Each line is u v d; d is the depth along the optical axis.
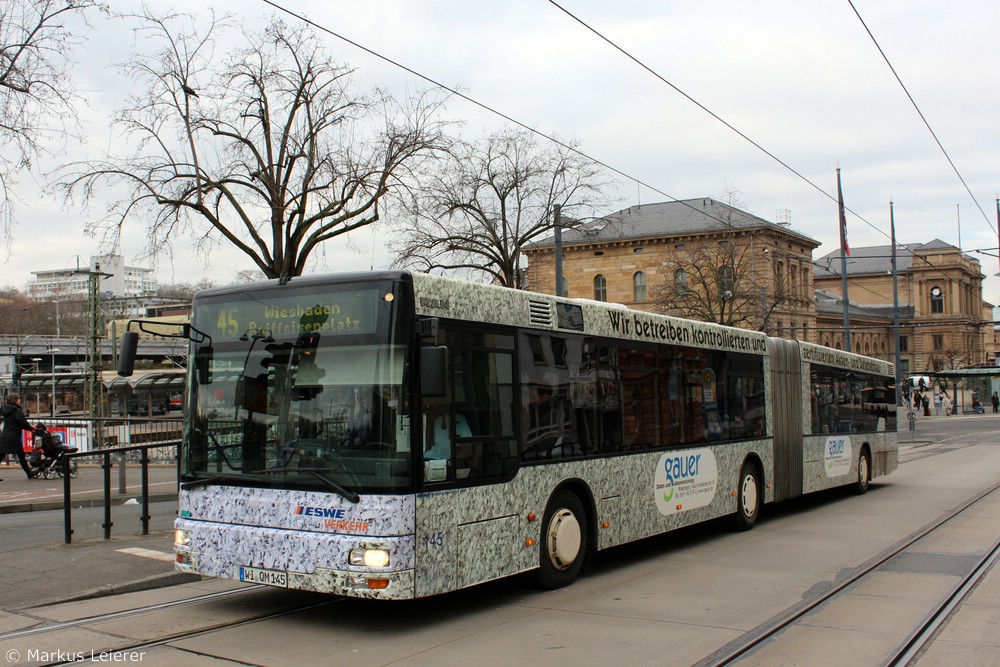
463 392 7.86
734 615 7.89
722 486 12.61
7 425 20.52
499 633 7.33
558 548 8.97
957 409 74.31
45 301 100.12
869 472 18.92
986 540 11.98
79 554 10.17
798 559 10.74
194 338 8.23
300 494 7.35
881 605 8.25
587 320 9.84
